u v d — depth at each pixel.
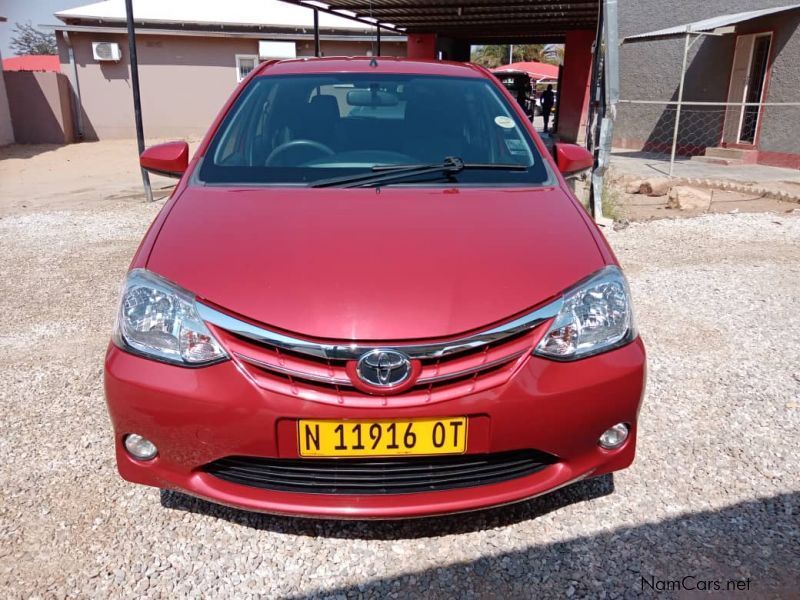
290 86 3.41
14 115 18.59
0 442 3.02
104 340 4.25
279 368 2.02
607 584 2.20
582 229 2.52
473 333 2.04
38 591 2.15
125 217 8.31
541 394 2.07
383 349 1.99
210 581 2.21
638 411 2.25
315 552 2.34
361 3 12.56
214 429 2.04
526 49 52.47
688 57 14.93
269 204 2.62
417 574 2.24
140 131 9.28
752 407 3.35
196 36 19.98
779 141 12.55
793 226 7.64
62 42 19.25
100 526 2.46
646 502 2.61
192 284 2.15
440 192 2.78
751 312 4.73
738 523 2.48
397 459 2.08
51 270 5.91
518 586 2.19
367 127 3.20
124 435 2.16
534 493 2.14
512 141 3.19
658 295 5.11
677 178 11.00
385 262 2.22
